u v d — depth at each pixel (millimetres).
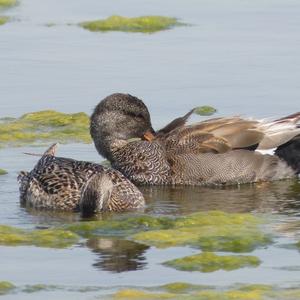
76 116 21047
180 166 18312
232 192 17797
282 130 18578
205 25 28047
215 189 18047
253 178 18359
